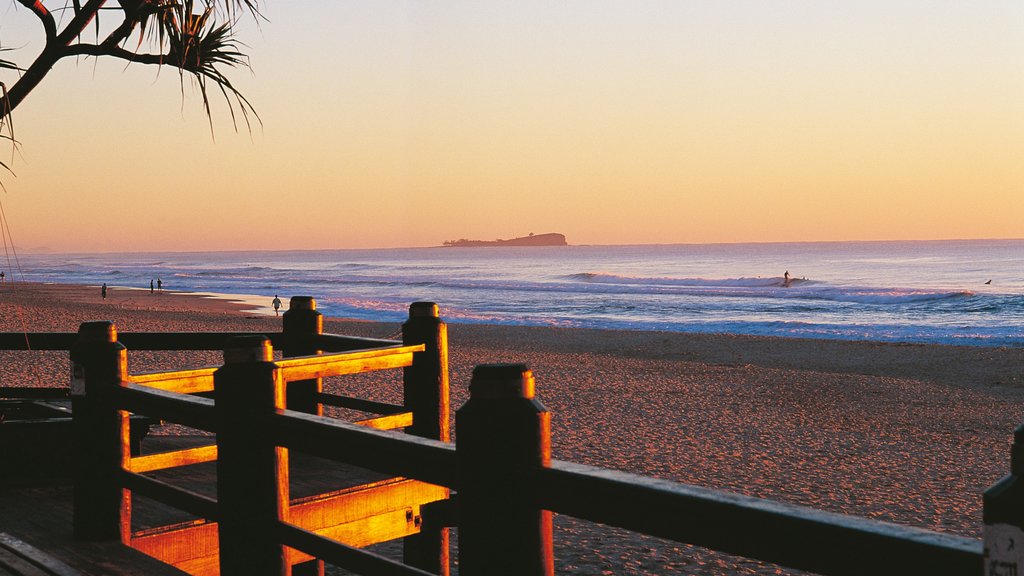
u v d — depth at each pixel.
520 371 1.87
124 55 5.09
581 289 85.12
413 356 4.62
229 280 119.25
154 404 3.30
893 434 16.27
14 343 5.09
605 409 18.16
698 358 32.72
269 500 2.73
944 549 1.18
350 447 2.33
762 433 15.72
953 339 40.00
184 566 3.85
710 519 1.46
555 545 8.20
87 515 3.63
